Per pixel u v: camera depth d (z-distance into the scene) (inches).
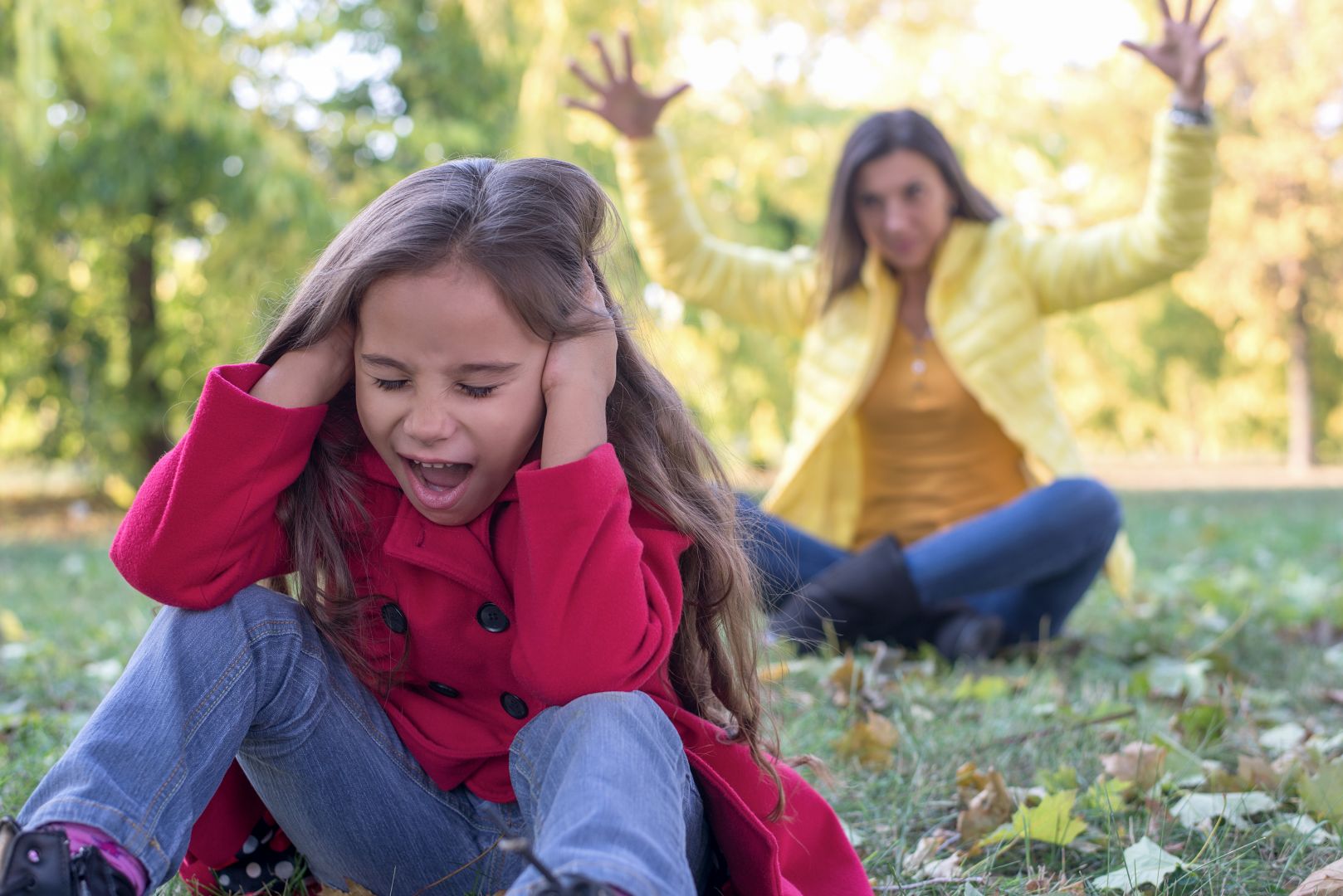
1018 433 143.3
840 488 152.9
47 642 146.0
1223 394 1131.3
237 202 368.5
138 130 371.6
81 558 257.0
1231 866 70.4
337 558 61.2
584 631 55.7
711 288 159.8
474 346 56.2
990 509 148.9
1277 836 77.2
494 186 58.6
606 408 63.9
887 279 148.4
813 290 158.1
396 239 55.8
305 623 60.1
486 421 57.1
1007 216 152.2
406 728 61.7
